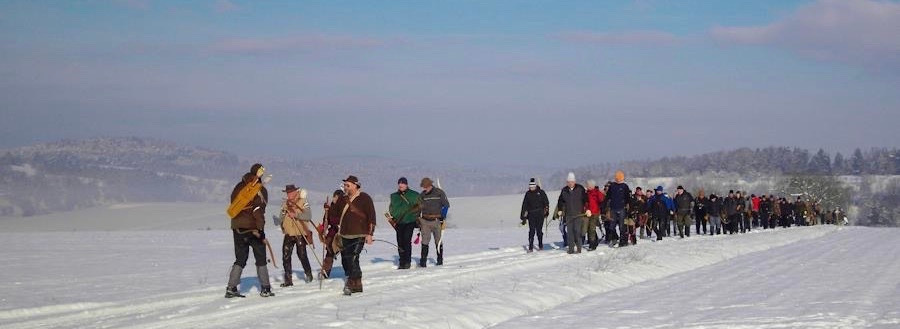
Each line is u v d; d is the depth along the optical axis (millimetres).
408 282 15352
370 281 15539
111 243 31812
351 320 10609
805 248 27406
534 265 19047
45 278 17156
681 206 32500
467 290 13586
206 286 15164
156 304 12703
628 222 26453
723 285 15633
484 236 38000
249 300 13070
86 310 12102
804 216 57406
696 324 10789
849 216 122875
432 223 19078
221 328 10250
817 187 113500
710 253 22719
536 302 12922
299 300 13070
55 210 140625
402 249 18469
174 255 24609
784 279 16750
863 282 16078
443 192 19344
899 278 16875
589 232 23906
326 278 16016
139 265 20594
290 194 15469
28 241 33312
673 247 24312
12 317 11594
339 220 14391
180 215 108312
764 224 46562
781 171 148250
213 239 35500
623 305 12805
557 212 23234
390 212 18375
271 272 17938
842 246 28531
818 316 11398
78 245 30188
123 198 159375
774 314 11633
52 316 11641
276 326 10289
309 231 15508
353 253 13844
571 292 14133
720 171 144500
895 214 135500
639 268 17828
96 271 18828
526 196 24000
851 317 11273
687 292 14500
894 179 145500
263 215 13508
